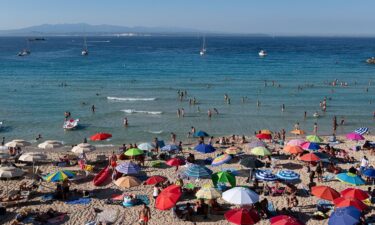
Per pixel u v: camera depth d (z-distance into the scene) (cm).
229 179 2242
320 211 2120
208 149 2938
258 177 2405
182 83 7875
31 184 2539
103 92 6725
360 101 6212
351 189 2053
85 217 2089
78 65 11325
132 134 4200
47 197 2302
